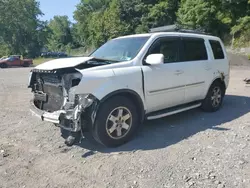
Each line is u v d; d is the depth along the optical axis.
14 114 6.51
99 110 3.99
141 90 4.45
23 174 3.51
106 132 4.09
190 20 30.55
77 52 76.19
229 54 26.50
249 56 24.31
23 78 16.23
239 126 4.98
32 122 5.74
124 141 4.32
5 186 3.24
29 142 4.60
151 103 4.67
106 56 4.97
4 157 4.04
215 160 3.60
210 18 29.42
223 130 4.79
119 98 4.21
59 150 4.23
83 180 3.29
